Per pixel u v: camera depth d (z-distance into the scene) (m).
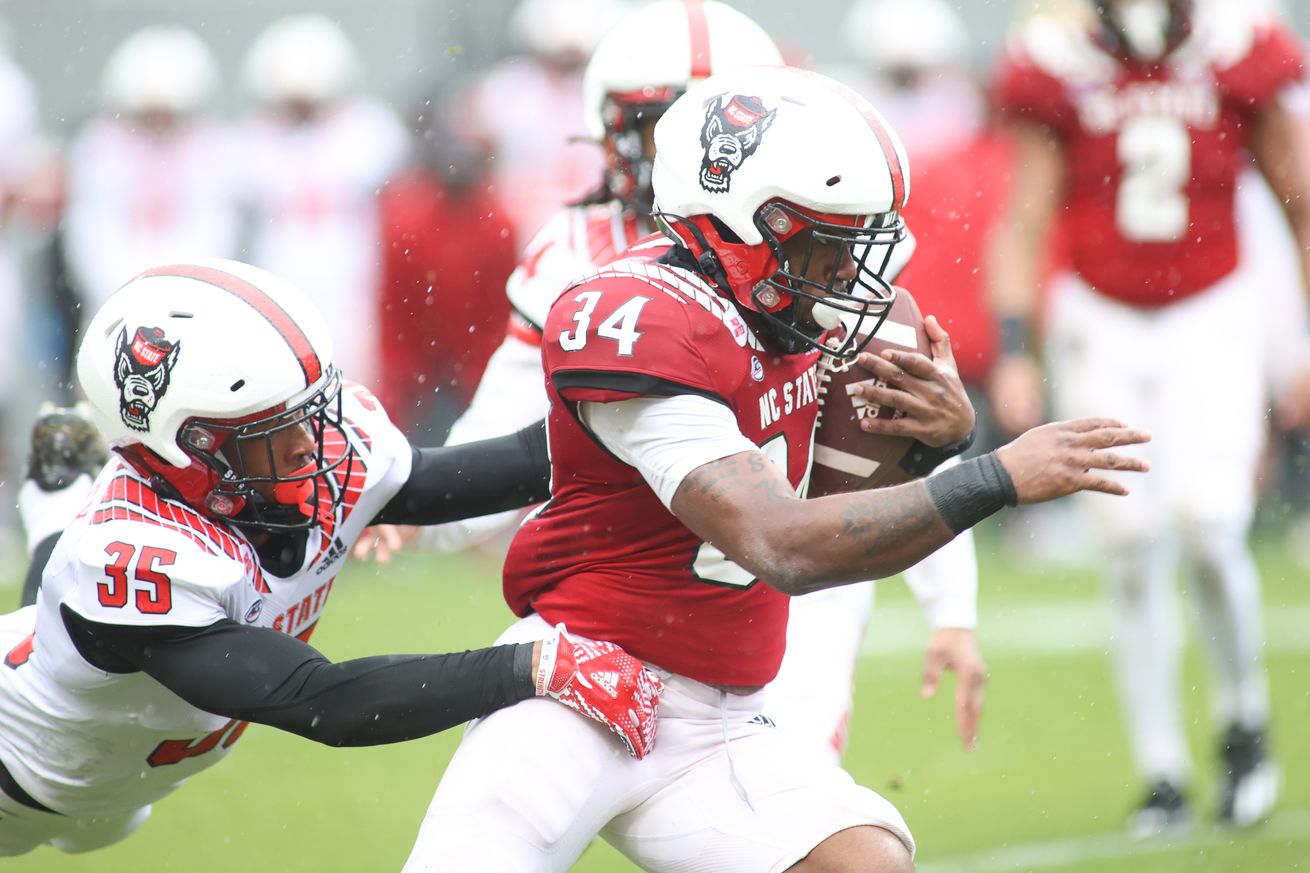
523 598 11.50
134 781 11.84
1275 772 18.48
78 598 10.69
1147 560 17.75
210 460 10.76
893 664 24.97
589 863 16.80
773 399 10.72
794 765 10.95
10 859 16.66
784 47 33.34
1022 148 19.52
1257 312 18.59
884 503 9.74
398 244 30.38
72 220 31.33
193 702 10.60
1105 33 18.78
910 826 17.50
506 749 10.61
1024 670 24.30
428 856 10.54
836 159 10.24
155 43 31.31
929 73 31.56
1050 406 27.75
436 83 32.03
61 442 13.10
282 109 31.64
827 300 10.45
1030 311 20.52
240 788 19.36
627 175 14.12
